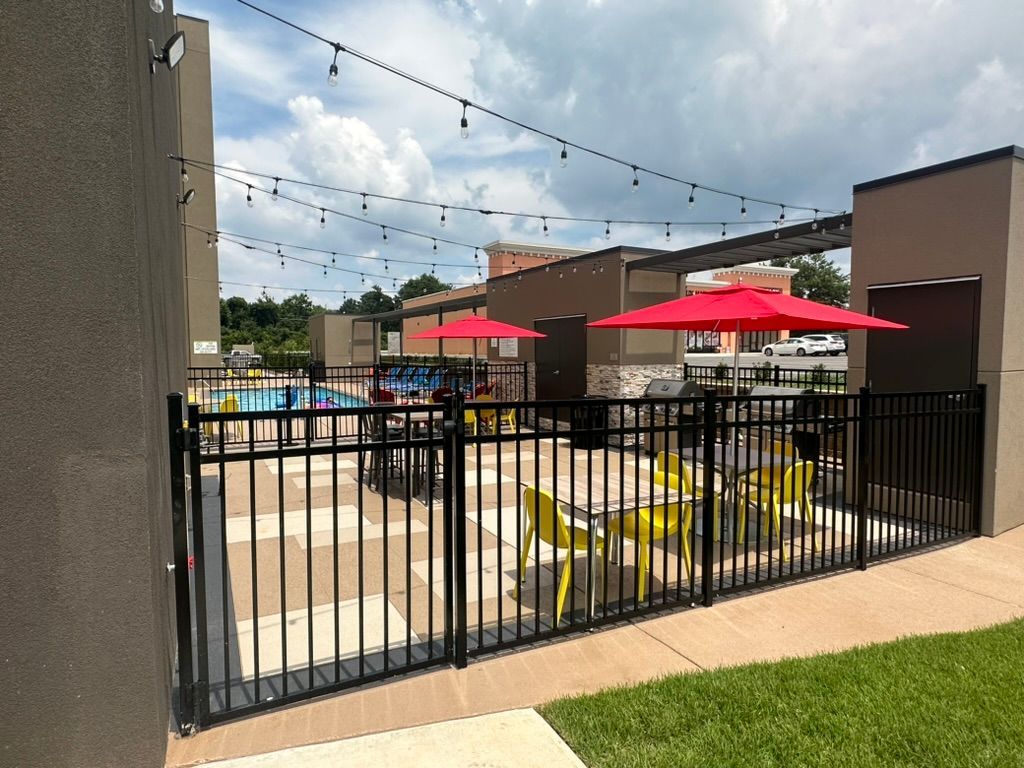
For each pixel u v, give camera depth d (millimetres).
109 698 2150
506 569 4508
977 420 5160
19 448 2006
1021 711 2584
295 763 2305
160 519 2676
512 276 13258
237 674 3010
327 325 30141
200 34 14648
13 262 1972
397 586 4105
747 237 8352
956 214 5262
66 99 2010
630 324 5980
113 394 2104
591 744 2402
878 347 5906
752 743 2398
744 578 4020
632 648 3250
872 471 6035
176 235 6535
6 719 2031
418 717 2613
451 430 3035
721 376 11656
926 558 4695
